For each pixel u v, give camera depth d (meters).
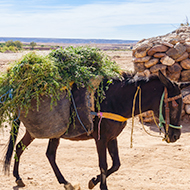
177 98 4.02
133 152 6.71
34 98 4.14
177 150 6.76
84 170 5.79
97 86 4.32
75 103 4.32
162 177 5.42
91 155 6.62
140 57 9.13
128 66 18.69
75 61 4.43
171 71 8.74
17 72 4.26
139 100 4.23
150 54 8.94
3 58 27.64
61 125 4.33
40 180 5.34
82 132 4.41
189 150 6.72
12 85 4.29
